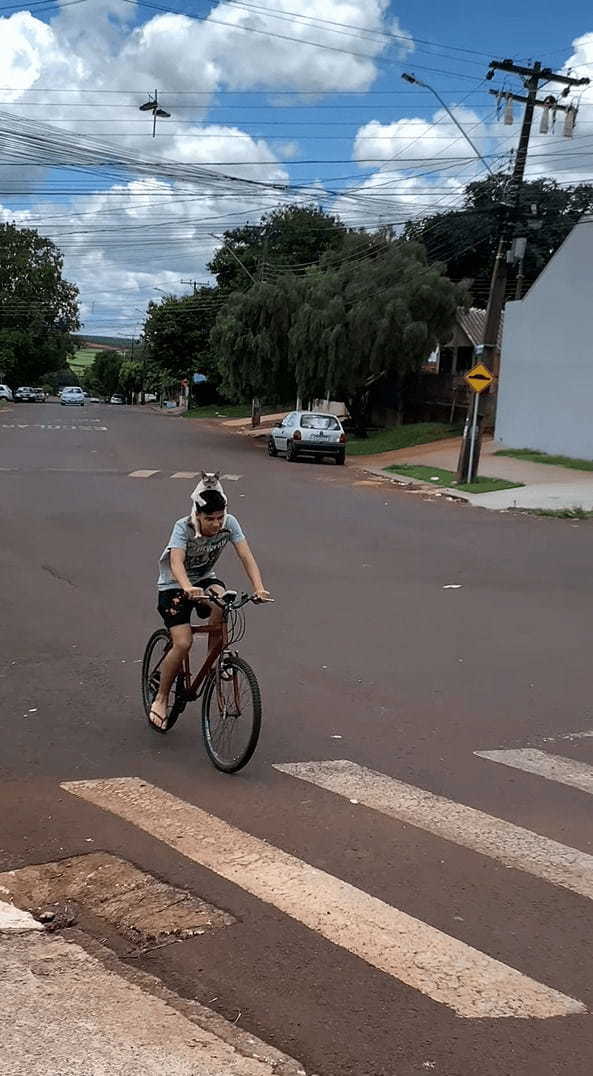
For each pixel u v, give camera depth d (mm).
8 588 11000
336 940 3873
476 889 4340
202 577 6215
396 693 7438
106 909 4125
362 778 5695
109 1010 3369
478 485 23000
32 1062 3059
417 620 9906
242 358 38156
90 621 9562
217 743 5883
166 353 78500
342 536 15516
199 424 55438
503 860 4641
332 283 36438
